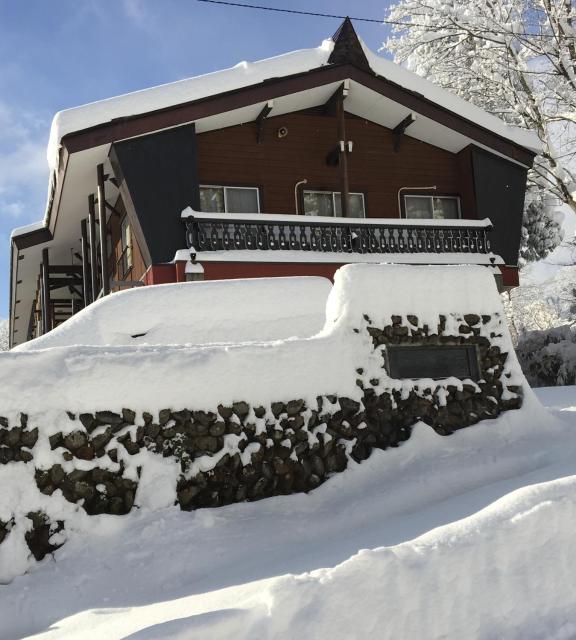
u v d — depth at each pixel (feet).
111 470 17.75
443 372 23.63
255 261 44.60
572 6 69.26
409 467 21.09
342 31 49.24
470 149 55.21
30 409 17.37
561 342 58.59
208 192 49.67
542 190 74.79
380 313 23.09
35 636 13.26
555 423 24.04
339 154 50.57
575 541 14.21
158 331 27.61
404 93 51.42
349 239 48.34
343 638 11.95
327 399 21.22
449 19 71.87
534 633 13.17
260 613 11.71
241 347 20.43
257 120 50.55
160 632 11.26
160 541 16.81
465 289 24.63
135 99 43.32
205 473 18.81
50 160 47.11
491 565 13.43
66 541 16.71
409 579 12.71
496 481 19.61
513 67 69.67
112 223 61.82
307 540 17.17
